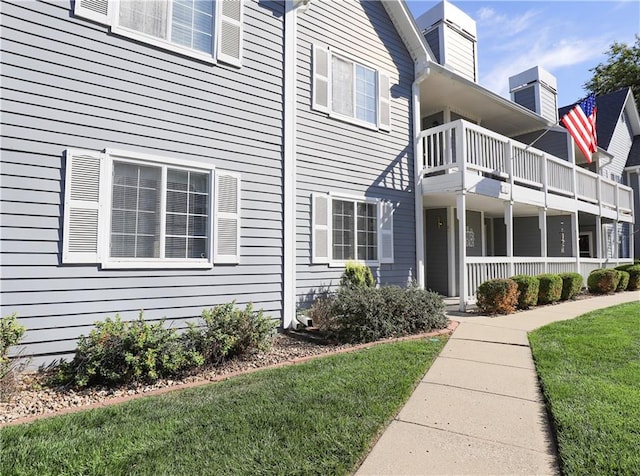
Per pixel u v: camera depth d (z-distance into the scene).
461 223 8.28
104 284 4.85
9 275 4.27
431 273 11.23
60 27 4.73
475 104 11.21
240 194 6.15
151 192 5.32
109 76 5.05
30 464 2.47
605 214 14.26
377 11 8.84
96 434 2.85
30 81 4.50
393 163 8.80
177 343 4.47
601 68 28.39
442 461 2.46
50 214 4.52
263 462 2.44
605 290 11.61
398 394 3.53
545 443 2.70
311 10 7.54
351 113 8.09
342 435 2.77
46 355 4.43
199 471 2.36
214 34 6.03
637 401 3.25
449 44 12.16
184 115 5.65
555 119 16.06
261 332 5.07
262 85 6.56
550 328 6.25
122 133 5.09
